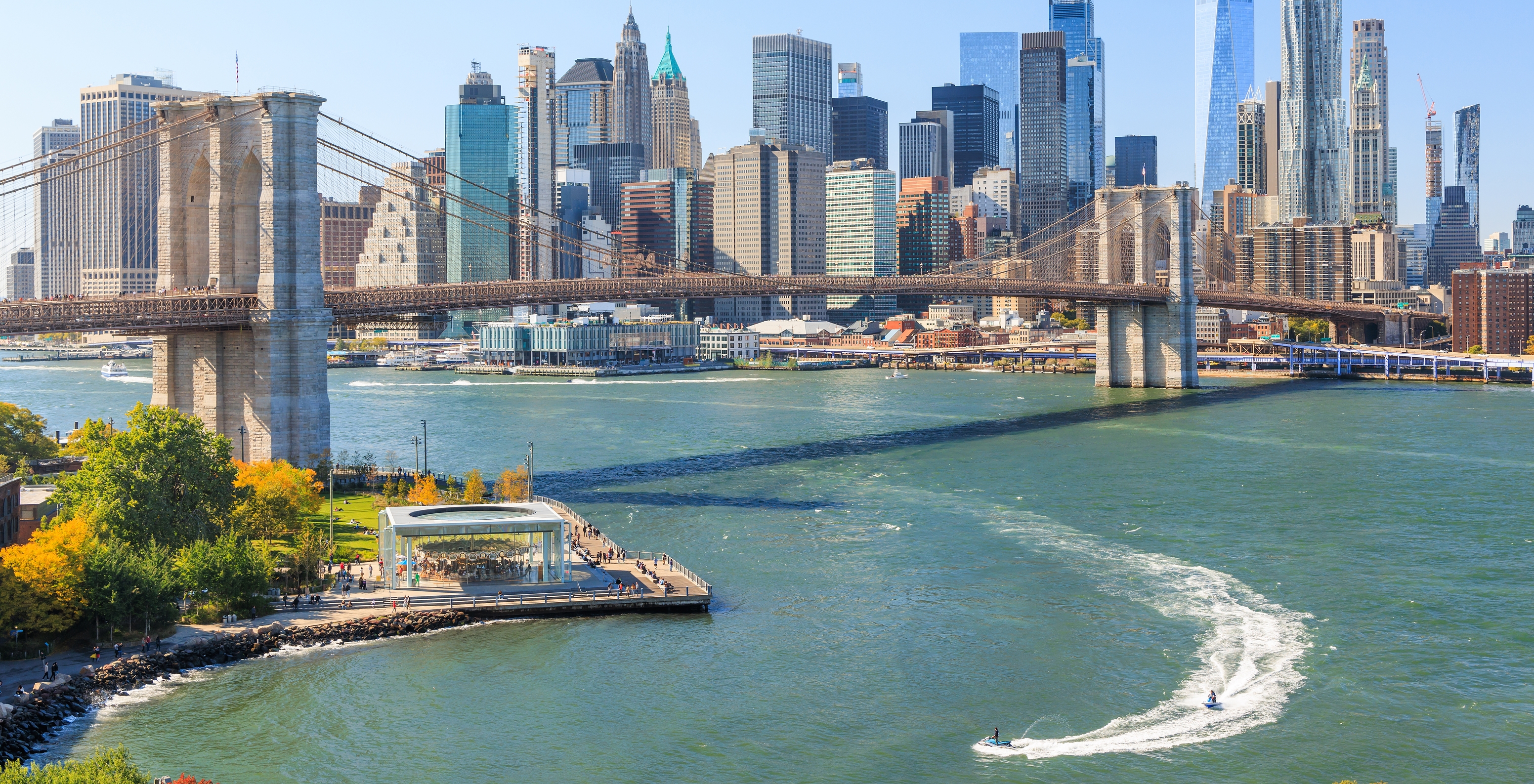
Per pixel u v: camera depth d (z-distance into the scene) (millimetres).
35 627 100875
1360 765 87125
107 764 69875
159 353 174000
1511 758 88125
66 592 102125
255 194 173125
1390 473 191875
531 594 119000
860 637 111688
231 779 84500
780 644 110000
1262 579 129625
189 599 114688
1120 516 160375
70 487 121688
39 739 89250
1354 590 125062
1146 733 92062
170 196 175625
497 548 125250
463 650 107812
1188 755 88438
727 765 87250
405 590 120188
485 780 84938
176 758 87125
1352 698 98062
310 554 122188
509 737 91250
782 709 96125
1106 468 199625
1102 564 135625
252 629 107688
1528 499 169375
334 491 169375
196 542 114000
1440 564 135000
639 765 87188
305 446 168875
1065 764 87188
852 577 131000
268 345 166000
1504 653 107375
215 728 91875
